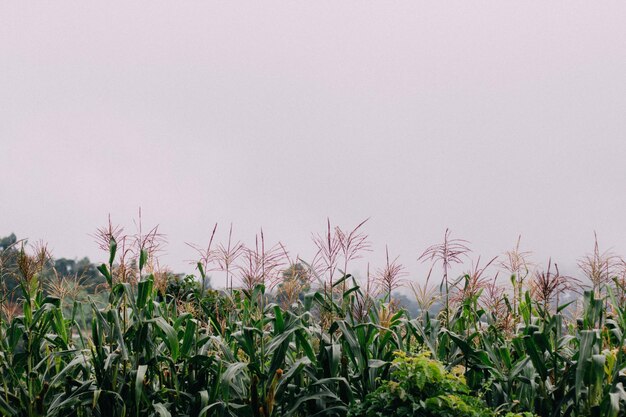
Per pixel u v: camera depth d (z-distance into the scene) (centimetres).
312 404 642
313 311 698
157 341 688
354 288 677
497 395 670
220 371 619
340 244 686
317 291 687
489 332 723
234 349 691
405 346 717
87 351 663
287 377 622
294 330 611
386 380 659
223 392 585
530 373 648
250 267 668
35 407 630
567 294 695
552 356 636
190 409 624
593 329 643
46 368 691
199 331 702
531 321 696
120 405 621
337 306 691
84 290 710
